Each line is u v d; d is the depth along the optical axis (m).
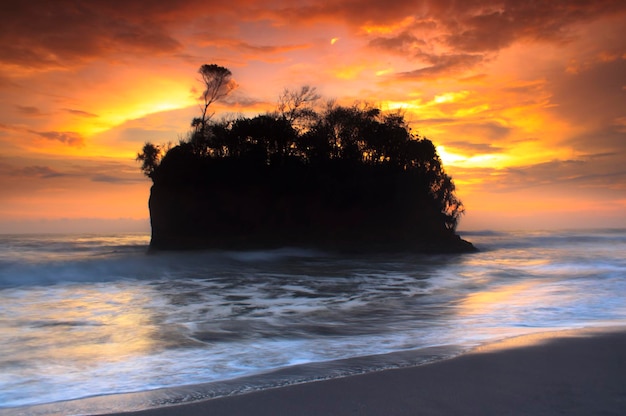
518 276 19.34
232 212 40.22
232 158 40.81
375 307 11.22
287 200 40.47
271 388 4.60
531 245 48.34
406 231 39.41
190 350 6.71
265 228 40.06
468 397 4.22
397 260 30.86
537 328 8.04
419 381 4.72
